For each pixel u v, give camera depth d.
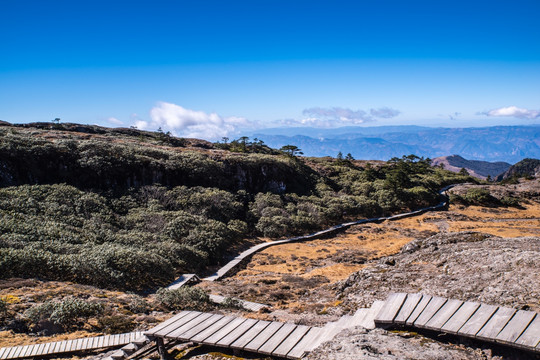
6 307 15.21
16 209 38.59
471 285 11.62
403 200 83.62
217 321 8.57
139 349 10.11
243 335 7.83
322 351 6.25
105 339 12.43
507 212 81.69
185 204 55.91
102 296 19.84
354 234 60.84
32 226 33.78
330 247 51.41
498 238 18.58
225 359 7.43
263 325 8.27
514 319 6.44
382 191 85.25
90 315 15.79
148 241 41.69
